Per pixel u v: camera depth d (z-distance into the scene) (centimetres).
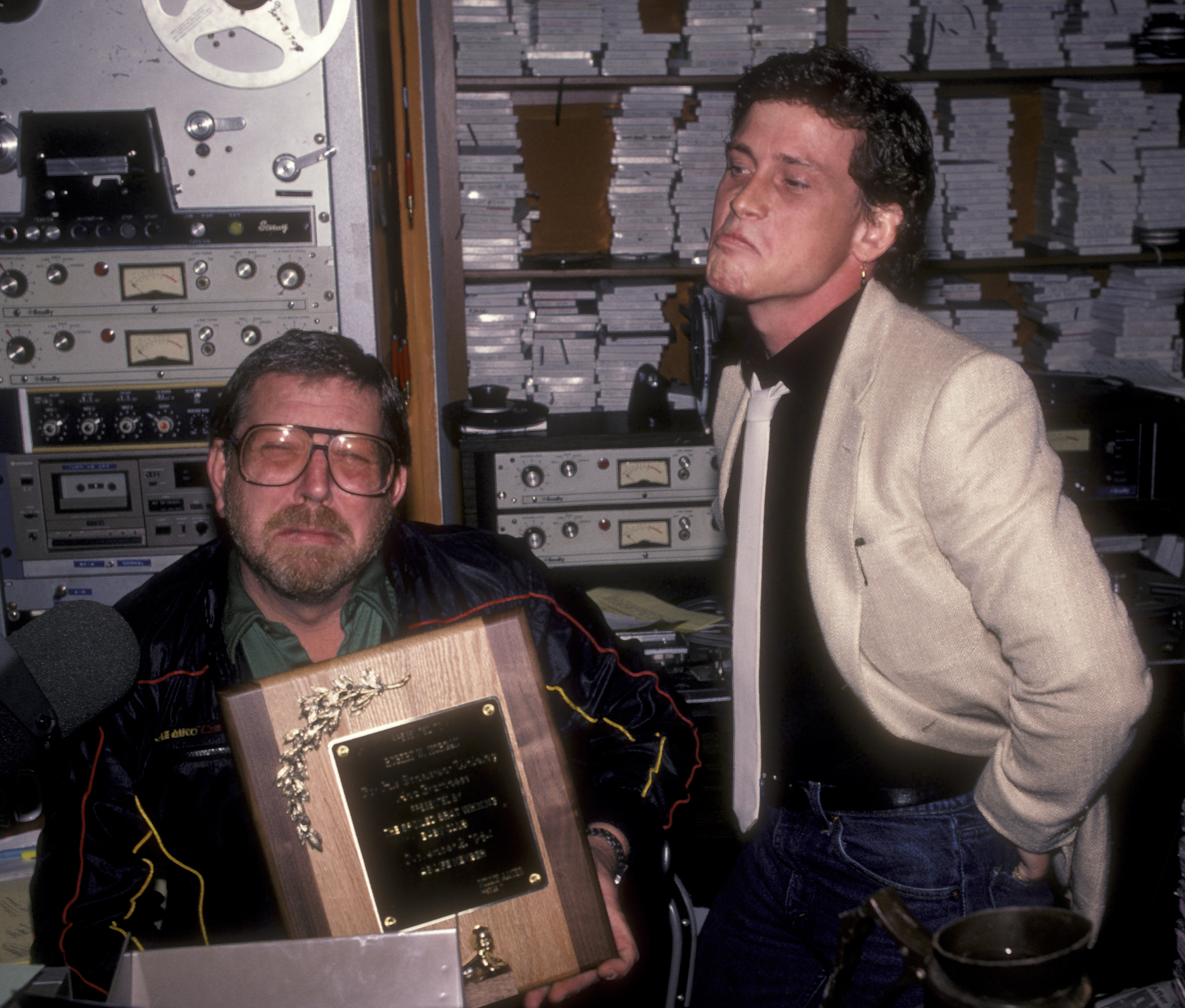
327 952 78
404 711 96
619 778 135
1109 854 122
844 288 124
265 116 176
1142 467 227
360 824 95
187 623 124
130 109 174
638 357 262
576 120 275
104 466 186
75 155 175
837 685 124
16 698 84
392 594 133
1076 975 66
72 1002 70
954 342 113
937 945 69
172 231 179
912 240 126
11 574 188
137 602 127
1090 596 102
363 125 179
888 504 111
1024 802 112
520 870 97
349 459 116
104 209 177
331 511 116
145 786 121
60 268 179
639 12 259
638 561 224
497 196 253
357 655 97
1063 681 101
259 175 178
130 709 121
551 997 104
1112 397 230
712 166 258
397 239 240
